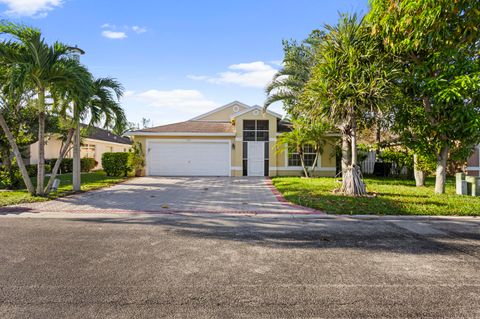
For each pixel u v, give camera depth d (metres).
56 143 22.38
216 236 5.38
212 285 3.34
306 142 15.53
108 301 2.94
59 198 9.34
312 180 14.38
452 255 4.43
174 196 9.89
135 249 4.59
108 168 16.97
